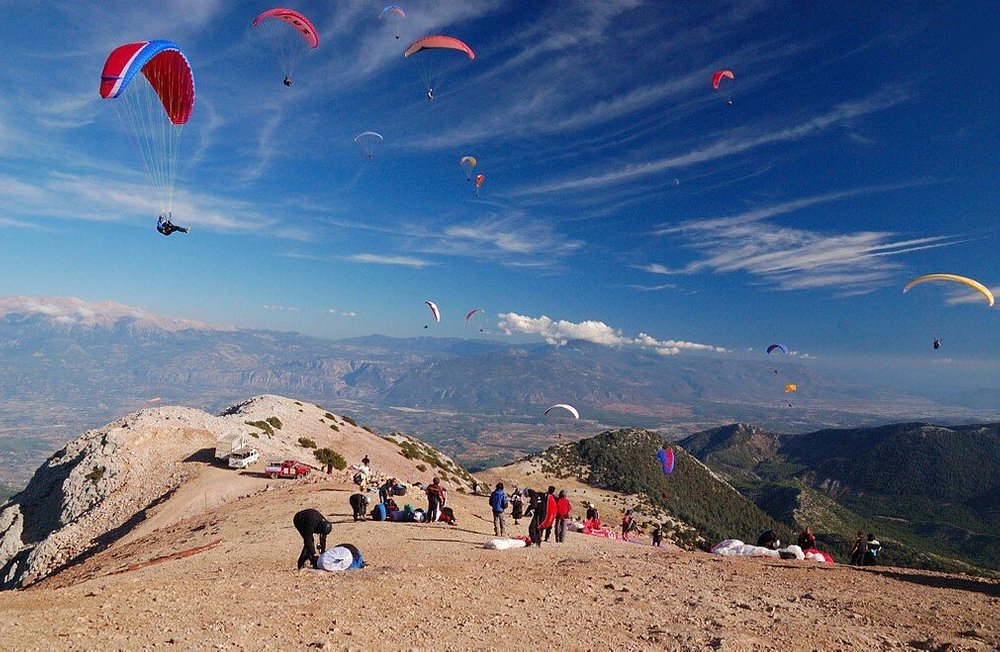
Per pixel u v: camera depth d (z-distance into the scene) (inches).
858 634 422.6
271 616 426.6
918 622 453.4
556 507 898.7
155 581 559.2
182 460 1855.3
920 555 6048.2
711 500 5797.2
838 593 545.6
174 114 1232.2
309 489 1469.0
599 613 469.4
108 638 358.9
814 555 865.5
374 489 1513.3
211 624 400.8
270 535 926.4
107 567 1052.5
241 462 1782.7
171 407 2263.8
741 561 738.2
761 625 439.5
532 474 5644.7
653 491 5378.9
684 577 615.2
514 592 531.2
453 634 404.2
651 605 495.5
